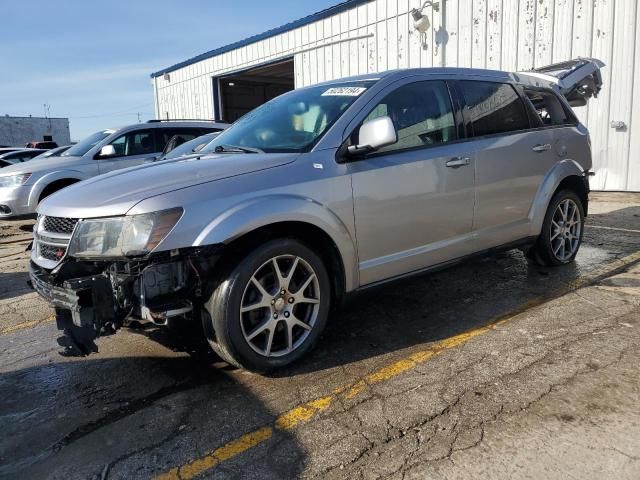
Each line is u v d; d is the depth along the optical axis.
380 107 3.64
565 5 9.93
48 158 9.06
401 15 12.55
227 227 2.83
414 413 2.68
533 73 5.78
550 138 4.78
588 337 3.46
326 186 3.22
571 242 5.20
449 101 4.04
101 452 2.51
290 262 3.16
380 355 3.38
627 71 9.51
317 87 4.12
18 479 2.34
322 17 14.66
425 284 4.81
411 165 3.62
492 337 3.55
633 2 9.23
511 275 4.97
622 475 2.15
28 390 3.19
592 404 2.67
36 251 3.32
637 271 4.89
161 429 2.68
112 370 3.39
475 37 11.21
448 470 2.24
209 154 3.75
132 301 2.77
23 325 4.37
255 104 22.41
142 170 3.42
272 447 2.47
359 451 2.40
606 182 10.14
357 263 3.42
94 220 2.87
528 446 2.36
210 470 2.33
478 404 2.72
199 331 3.67
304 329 3.28
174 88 22.22
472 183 4.02
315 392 2.95
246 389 3.03
